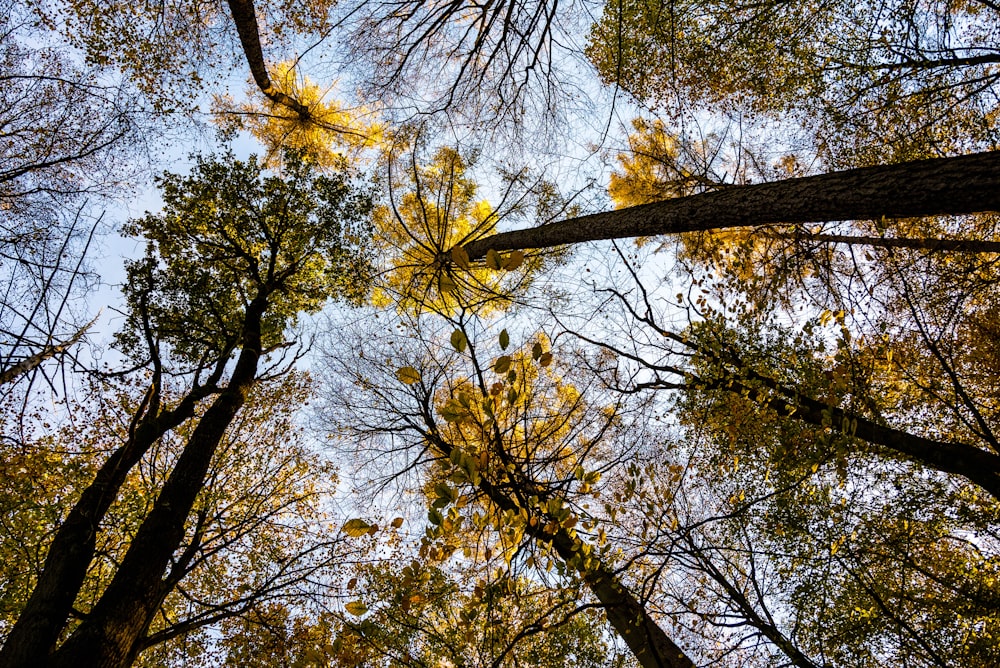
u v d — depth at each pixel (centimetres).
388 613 397
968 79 584
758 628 445
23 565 550
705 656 514
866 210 311
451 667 416
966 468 459
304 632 571
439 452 410
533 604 452
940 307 573
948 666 464
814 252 660
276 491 702
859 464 593
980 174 259
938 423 632
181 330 773
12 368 309
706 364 580
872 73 606
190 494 485
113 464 446
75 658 337
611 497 516
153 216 819
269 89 882
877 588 519
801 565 530
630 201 781
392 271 786
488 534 427
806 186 339
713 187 697
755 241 710
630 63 655
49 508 544
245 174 859
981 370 597
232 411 589
